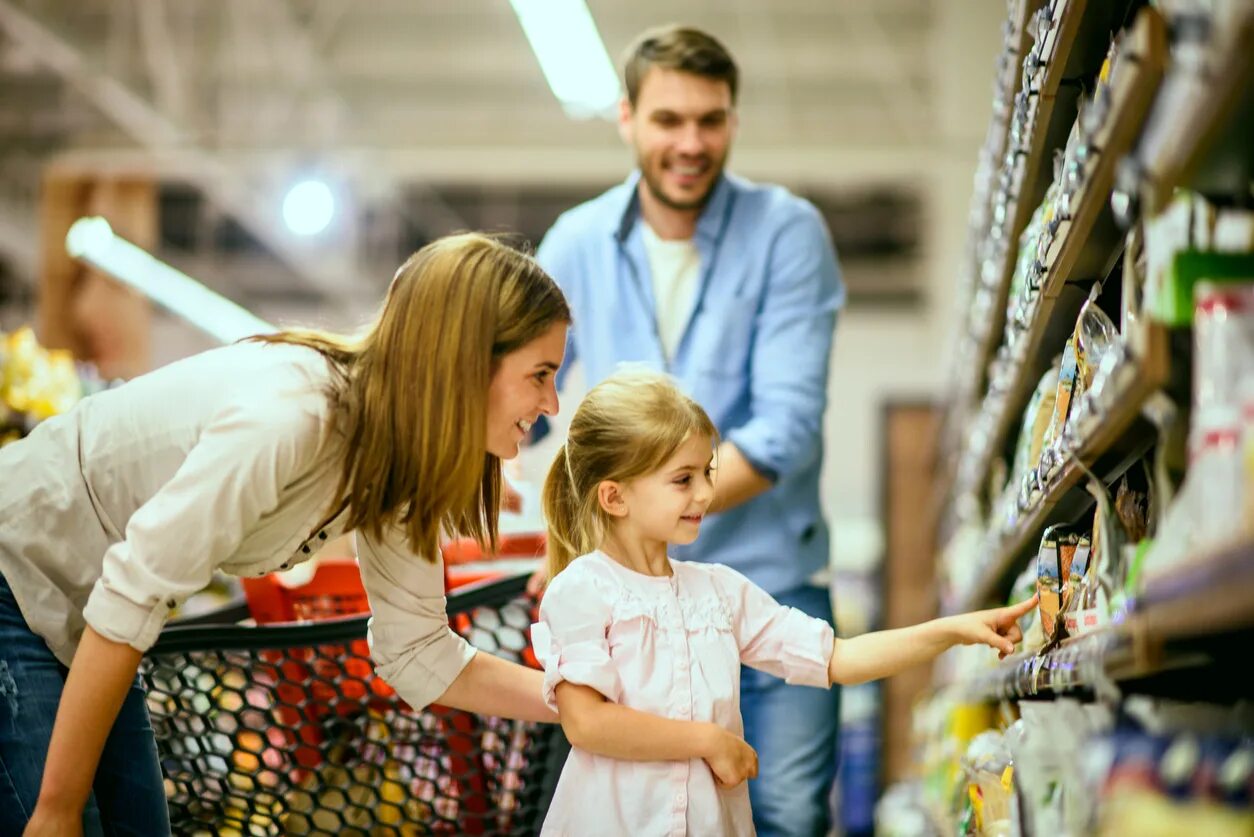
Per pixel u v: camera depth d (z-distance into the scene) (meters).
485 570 3.20
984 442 3.69
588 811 2.06
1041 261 2.21
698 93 3.18
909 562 7.73
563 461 2.33
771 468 3.02
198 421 2.03
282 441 1.94
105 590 1.91
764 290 3.25
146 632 1.91
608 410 2.19
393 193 14.50
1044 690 2.23
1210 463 1.22
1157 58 1.29
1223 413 1.21
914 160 13.02
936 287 12.53
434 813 2.57
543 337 2.05
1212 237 1.43
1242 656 1.38
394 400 2.00
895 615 7.71
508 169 13.65
